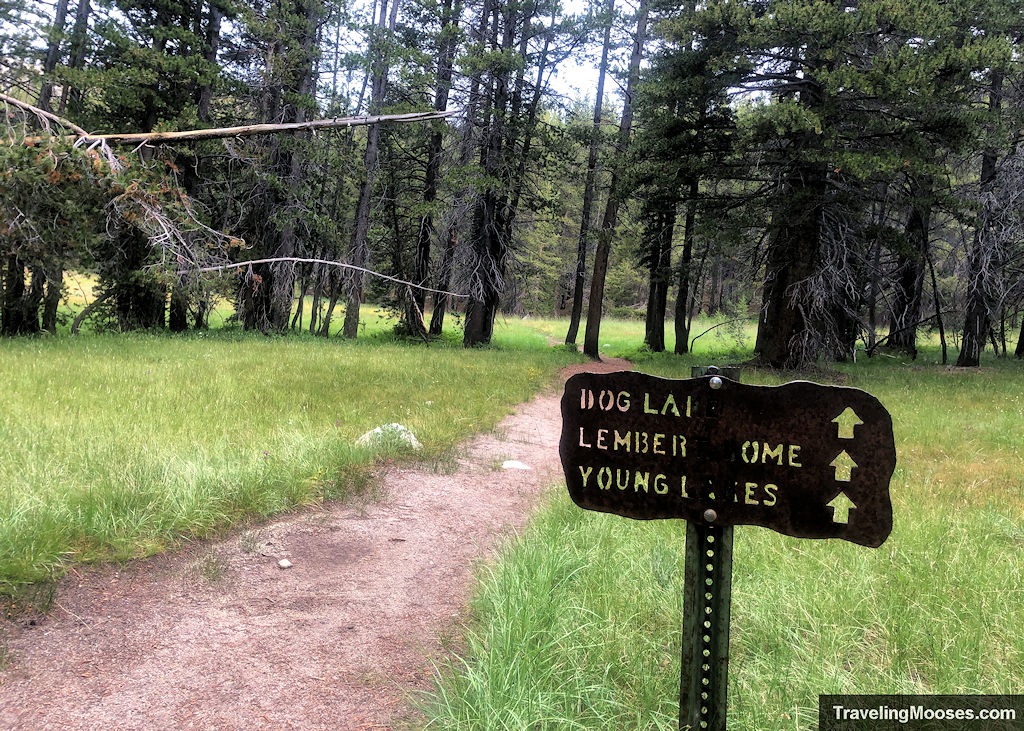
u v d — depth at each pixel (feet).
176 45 76.69
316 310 93.45
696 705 8.14
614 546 15.44
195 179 79.92
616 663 10.30
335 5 78.84
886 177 61.41
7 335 66.85
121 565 13.43
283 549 15.49
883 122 56.85
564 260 171.32
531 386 47.93
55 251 41.63
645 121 77.66
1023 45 61.67
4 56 66.54
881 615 11.67
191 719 9.27
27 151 31.78
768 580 13.10
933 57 50.57
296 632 11.95
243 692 10.02
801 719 8.98
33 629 11.02
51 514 13.88
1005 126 58.13
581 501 8.37
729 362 79.46
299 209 82.43
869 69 56.65
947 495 20.57
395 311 103.40
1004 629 11.18
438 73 86.58
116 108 71.77
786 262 68.23
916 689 9.44
